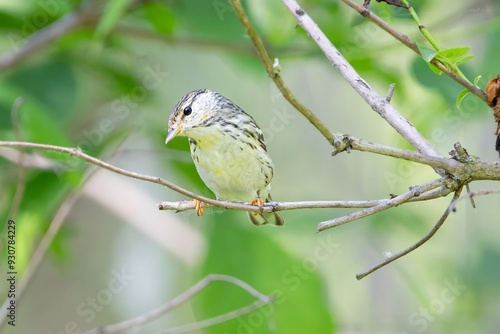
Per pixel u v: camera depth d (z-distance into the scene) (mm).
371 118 14680
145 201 14109
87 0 12125
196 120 10047
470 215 14555
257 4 11742
